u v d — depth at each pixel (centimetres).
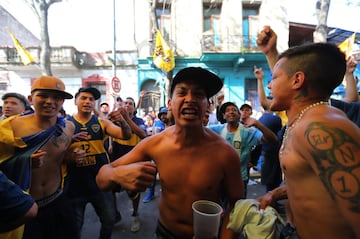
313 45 98
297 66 98
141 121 414
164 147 133
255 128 306
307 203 88
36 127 195
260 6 1238
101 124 269
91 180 247
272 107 109
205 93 125
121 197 466
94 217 377
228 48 1196
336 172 73
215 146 130
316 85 95
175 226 130
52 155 199
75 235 224
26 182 169
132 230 328
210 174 125
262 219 103
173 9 1206
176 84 124
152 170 109
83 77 1284
